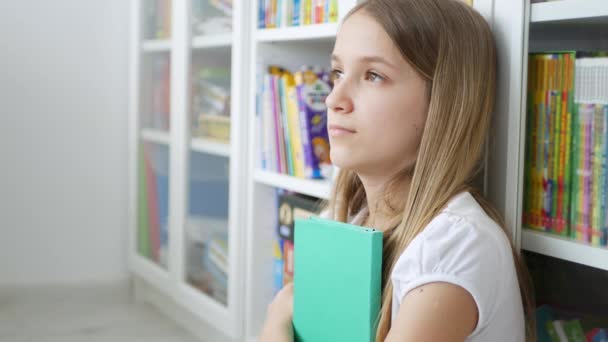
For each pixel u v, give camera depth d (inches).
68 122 91.8
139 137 88.9
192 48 73.0
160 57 81.9
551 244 33.0
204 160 70.6
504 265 28.3
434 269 27.4
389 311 29.8
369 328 29.4
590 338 32.6
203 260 71.5
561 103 32.8
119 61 93.4
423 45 30.5
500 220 31.9
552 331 34.2
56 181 92.1
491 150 34.7
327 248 31.7
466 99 30.8
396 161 31.9
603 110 31.1
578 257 31.7
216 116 67.8
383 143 31.2
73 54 91.0
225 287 66.1
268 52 59.3
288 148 55.1
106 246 94.9
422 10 31.0
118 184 94.9
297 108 53.1
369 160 31.7
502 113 33.9
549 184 33.6
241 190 61.7
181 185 75.2
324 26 48.7
